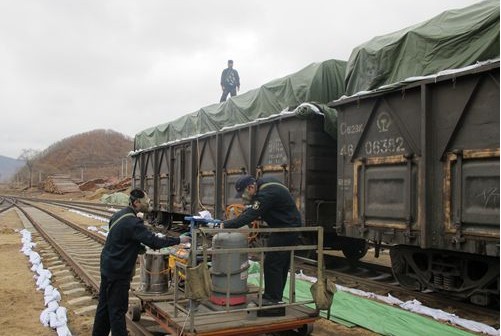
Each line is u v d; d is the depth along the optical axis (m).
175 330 4.83
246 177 5.44
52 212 32.34
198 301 4.84
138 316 5.97
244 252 4.98
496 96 6.08
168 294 5.63
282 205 5.38
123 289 5.00
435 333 5.70
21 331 5.93
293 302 5.25
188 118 16.23
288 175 10.05
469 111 6.45
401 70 7.94
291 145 10.06
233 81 20.31
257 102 12.02
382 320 6.20
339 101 8.70
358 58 8.89
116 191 61.91
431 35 7.41
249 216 5.16
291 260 5.28
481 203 6.22
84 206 42.06
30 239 15.64
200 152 14.12
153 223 18.69
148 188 19.31
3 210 37.16
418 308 6.78
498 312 6.62
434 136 6.93
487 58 6.70
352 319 6.23
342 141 8.77
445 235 6.68
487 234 6.11
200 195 14.09
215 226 5.55
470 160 6.41
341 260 10.95
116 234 5.00
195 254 4.65
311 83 10.37
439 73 6.78
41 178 136.25
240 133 12.04
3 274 9.62
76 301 7.24
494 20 6.60
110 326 5.21
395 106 7.60
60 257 11.75
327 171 9.85
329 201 9.82
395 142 7.55
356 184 8.34
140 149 20.80
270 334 5.52
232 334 4.69
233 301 5.14
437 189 6.85
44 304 7.20
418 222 7.00
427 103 6.95
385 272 9.71
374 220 7.92
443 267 7.27
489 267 6.52
